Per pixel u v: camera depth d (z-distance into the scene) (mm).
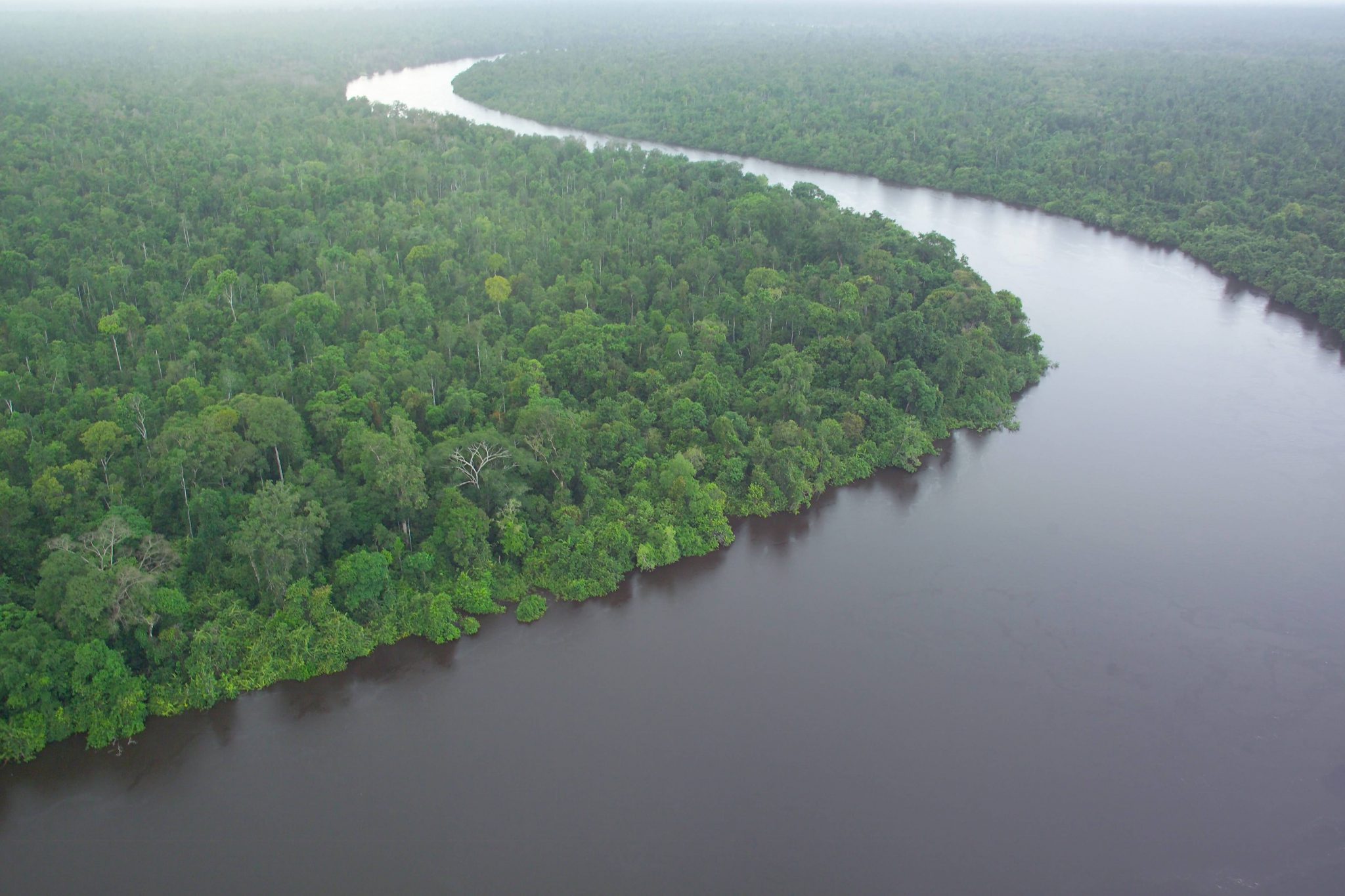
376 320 150125
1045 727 91312
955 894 74688
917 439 138250
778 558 116688
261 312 149750
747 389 140750
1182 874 76688
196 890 73812
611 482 120375
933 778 85375
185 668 91625
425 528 109688
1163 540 120000
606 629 103375
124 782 83250
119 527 92312
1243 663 99750
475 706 92375
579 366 139500
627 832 79438
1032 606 108250
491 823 80062
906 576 113375
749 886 74875
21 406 124375
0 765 83625
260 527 95562
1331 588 111125
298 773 84625
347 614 99125
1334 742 89812
